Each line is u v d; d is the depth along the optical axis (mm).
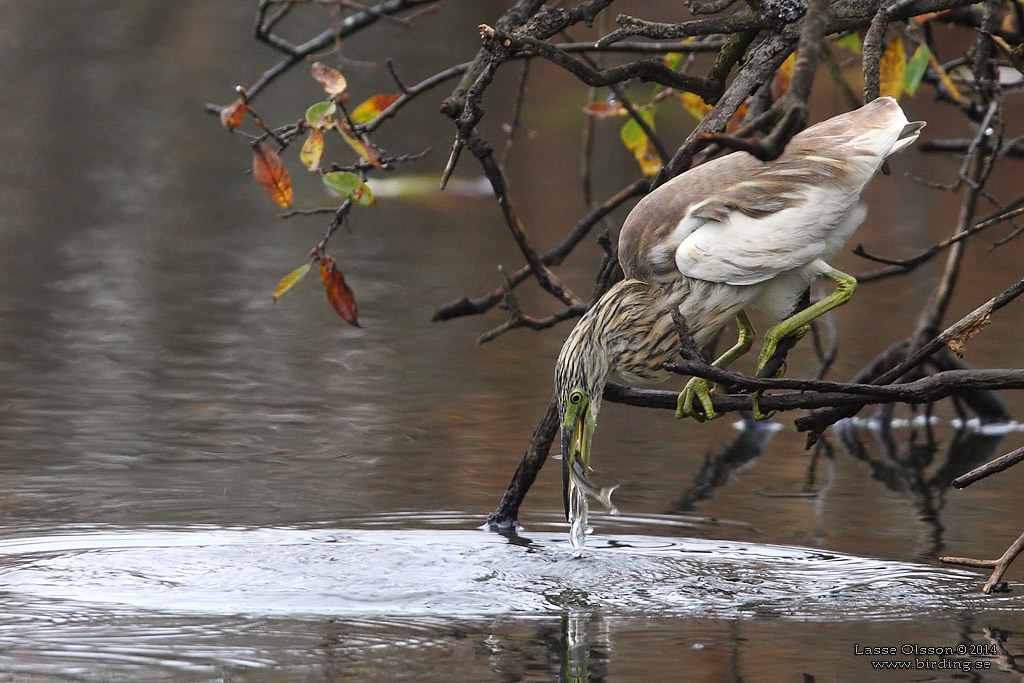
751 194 7789
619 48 11844
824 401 7855
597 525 9898
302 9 37812
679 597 8266
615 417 14031
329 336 16578
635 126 12891
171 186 26203
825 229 7746
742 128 7961
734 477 11469
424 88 11375
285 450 11906
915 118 29969
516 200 25094
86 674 6797
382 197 26500
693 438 13031
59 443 11977
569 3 22953
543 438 9648
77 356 15289
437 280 19375
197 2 39781
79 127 30688
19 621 7629
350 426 12781
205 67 33812
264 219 23828
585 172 14211
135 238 22016
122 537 9336
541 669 6965
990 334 16312
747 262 7766
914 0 8547
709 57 28094
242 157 28781
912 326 16859
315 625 7629
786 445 12844
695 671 6961
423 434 12531
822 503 10594
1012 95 28844
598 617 7848
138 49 36031
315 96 30797
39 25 38094
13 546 9102
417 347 16172
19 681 6684
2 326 16547
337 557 8859
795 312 8078
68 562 8742
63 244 21375
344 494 10547
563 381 8523
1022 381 7312
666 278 8141
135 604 7965
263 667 6953
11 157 28016
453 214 24562
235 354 15602
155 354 15477
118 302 17953
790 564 8906
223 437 12312
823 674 6918
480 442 12266
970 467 11898
